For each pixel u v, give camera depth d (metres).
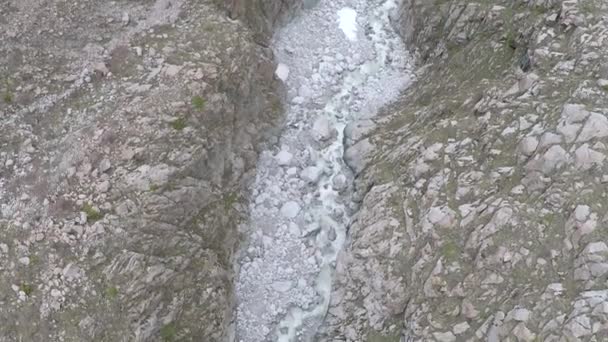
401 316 21.77
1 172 21.92
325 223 25.75
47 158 22.28
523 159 21.25
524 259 19.36
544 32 23.77
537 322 18.08
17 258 20.34
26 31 24.25
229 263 23.98
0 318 19.61
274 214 25.67
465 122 23.62
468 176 22.16
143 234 21.58
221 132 24.55
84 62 24.50
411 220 22.67
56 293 19.89
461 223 21.31
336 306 23.34
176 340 21.44
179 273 21.98
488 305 19.44
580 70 22.23
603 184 19.48
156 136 22.70
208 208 23.72
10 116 22.94
